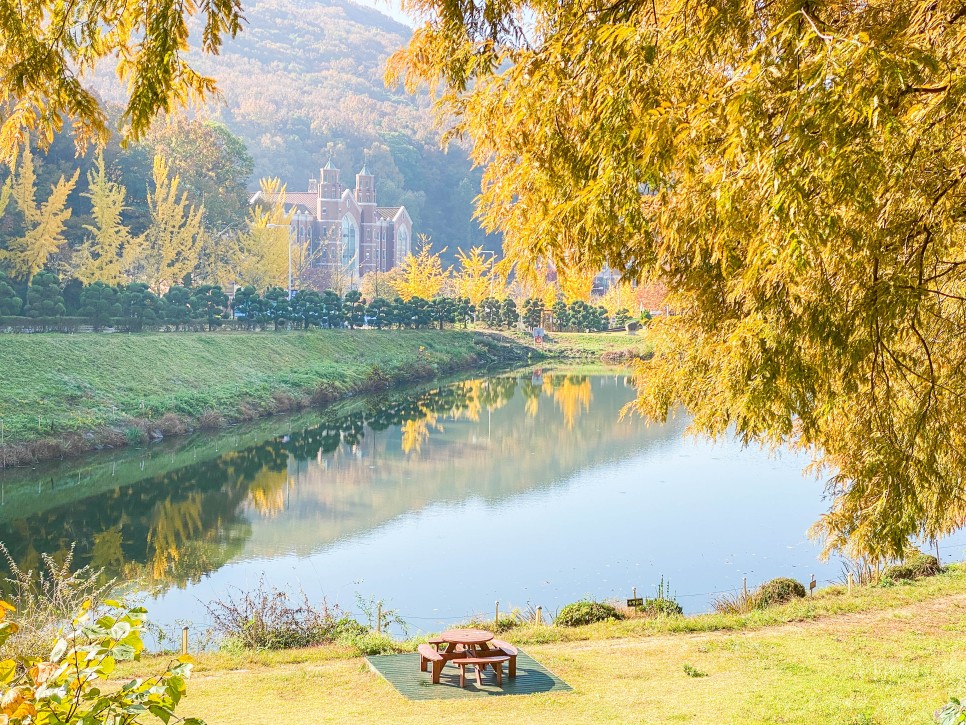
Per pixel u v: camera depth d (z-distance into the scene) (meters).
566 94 5.34
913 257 5.14
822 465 9.34
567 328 101.62
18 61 5.41
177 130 78.81
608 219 4.89
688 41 4.77
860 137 4.18
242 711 10.58
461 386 63.69
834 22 5.16
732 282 6.18
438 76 6.66
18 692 3.27
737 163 5.11
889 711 9.62
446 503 29.08
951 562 20.53
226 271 73.38
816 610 15.41
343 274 104.00
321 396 53.69
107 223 54.00
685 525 25.67
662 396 9.48
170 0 5.04
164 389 44.03
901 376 5.94
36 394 36.62
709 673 11.91
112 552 22.81
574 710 10.41
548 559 22.52
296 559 22.70
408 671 12.34
